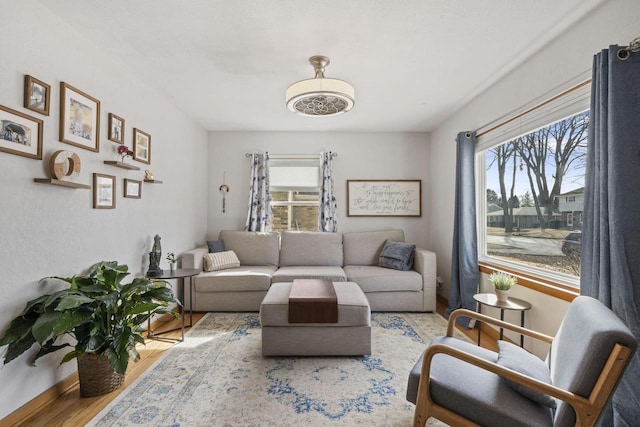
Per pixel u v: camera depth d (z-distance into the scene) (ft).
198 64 8.46
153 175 10.16
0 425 5.28
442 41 7.28
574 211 7.17
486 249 10.95
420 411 4.76
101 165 7.70
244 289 11.62
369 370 7.45
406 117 13.00
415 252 12.89
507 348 5.47
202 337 9.39
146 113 9.73
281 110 12.18
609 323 3.89
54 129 6.26
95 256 7.47
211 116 12.93
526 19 6.44
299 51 7.74
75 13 6.26
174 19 6.47
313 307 7.94
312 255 13.88
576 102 6.68
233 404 6.10
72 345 6.40
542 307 7.57
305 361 7.88
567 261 7.37
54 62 6.27
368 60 8.18
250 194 14.76
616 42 5.66
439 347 4.63
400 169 15.24
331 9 6.14
